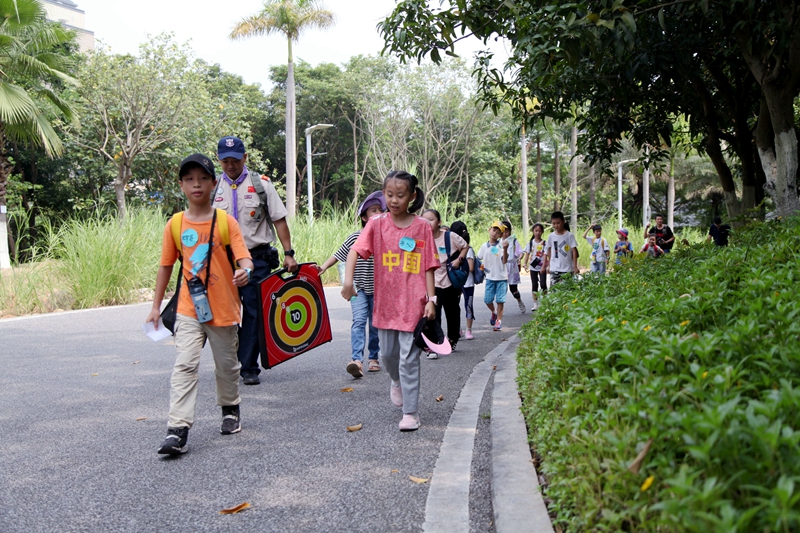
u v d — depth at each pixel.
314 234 19.84
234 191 6.79
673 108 13.69
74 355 8.55
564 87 10.84
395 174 5.19
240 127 32.31
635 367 3.25
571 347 4.07
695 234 37.62
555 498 3.28
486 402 6.10
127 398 6.38
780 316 3.48
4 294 12.94
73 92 26.84
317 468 4.43
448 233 8.72
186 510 3.79
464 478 4.20
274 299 6.30
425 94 38.75
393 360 5.39
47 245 14.15
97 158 29.41
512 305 15.62
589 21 7.22
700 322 4.18
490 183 44.91
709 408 2.37
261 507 3.82
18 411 5.93
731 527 1.90
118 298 14.06
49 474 4.38
